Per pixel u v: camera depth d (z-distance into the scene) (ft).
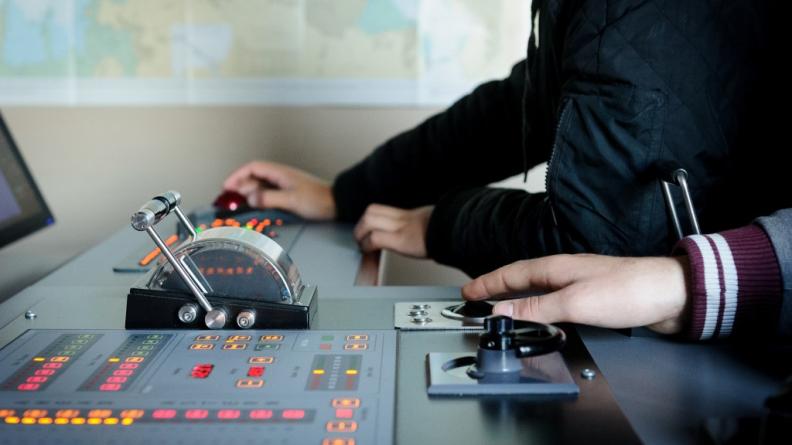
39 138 6.59
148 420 1.90
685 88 2.85
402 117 6.64
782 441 1.69
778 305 2.39
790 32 2.83
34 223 4.32
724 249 2.40
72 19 6.48
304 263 3.82
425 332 2.53
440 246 3.87
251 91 6.59
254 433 1.84
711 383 2.18
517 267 2.71
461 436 1.86
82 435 1.84
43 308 2.81
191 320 2.51
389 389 2.06
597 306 2.44
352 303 2.87
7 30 6.48
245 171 5.09
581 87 2.96
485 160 4.71
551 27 3.25
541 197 3.44
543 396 2.06
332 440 1.81
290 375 2.15
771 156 2.93
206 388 2.07
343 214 4.96
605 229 2.97
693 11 2.85
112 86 6.56
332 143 6.66
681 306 2.45
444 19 6.54
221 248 2.52
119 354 2.31
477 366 2.16
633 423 1.94
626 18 2.88
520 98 4.39
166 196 2.58
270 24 6.51
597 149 2.92
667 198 2.78
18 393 2.05
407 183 4.89
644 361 2.34
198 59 6.54
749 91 2.86
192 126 6.61
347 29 6.53
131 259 3.69
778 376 2.23
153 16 6.49
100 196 6.67
